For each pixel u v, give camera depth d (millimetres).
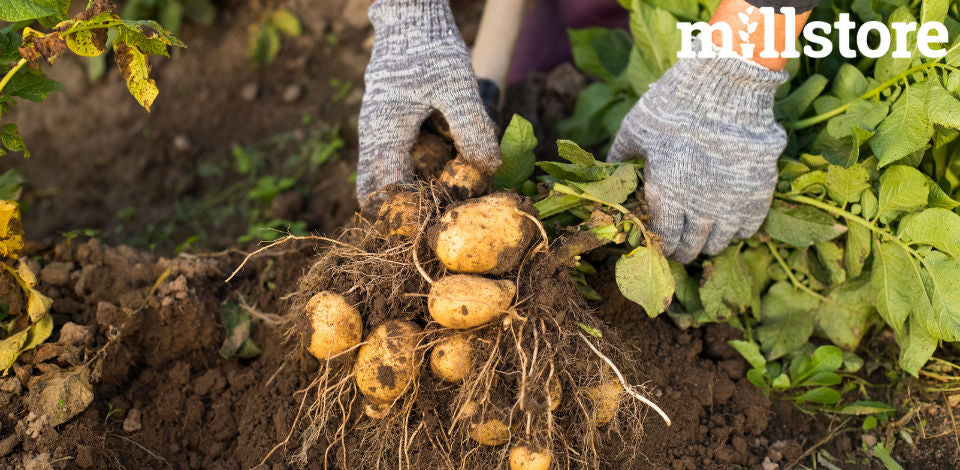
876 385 899
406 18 825
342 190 1116
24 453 803
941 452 854
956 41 778
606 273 895
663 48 937
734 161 807
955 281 779
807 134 905
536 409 716
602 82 1154
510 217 745
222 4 1318
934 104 771
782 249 902
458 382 765
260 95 1273
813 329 910
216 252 1043
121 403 866
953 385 876
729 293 873
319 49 1293
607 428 820
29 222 1164
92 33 750
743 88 799
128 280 923
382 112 817
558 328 747
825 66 910
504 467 762
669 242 813
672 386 866
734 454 846
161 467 845
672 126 811
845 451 863
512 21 1035
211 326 905
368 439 810
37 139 1271
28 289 848
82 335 861
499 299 729
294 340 887
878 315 908
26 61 754
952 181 869
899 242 818
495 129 908
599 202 810
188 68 1297
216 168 1214
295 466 831
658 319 904
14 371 842
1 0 730
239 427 867
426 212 776
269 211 1123
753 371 857
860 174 822
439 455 782
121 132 1256
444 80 805
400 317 772
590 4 1161
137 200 1196
